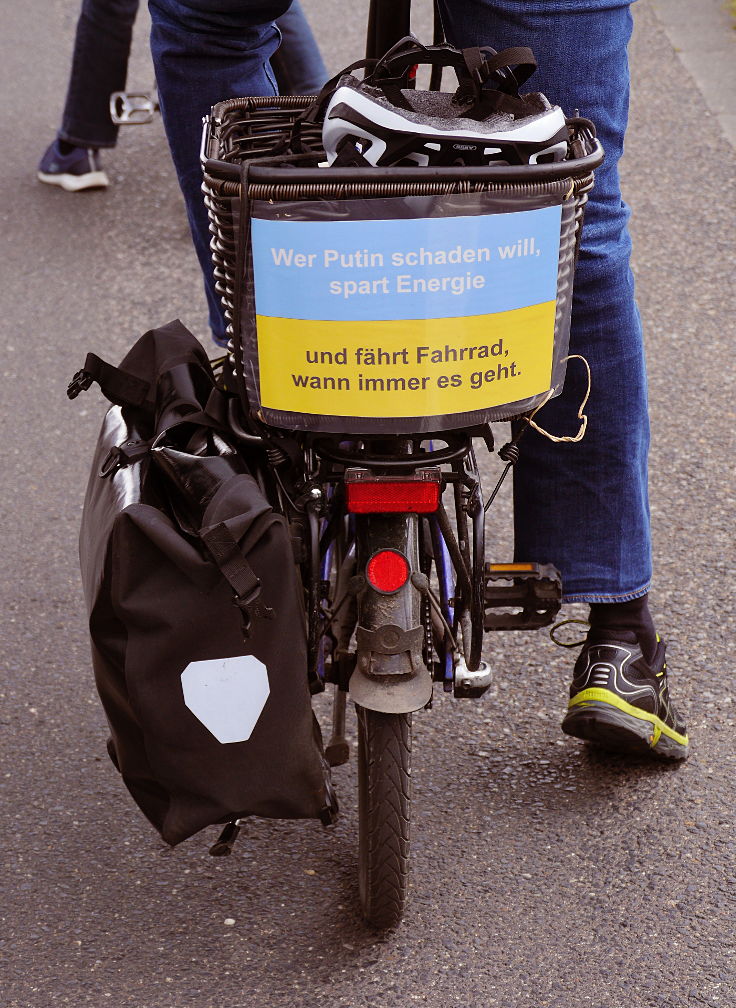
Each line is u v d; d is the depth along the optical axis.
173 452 1.90
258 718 1.83
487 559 3.36
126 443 2.10
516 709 2.80
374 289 1.68
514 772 2.62
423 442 2.45
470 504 1.97
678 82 6.29
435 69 2.23
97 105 5.59
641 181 5.45
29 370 4.41
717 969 2.15
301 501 1.98
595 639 2.57
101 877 2.40
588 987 2.12
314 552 1.95
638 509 2.48
